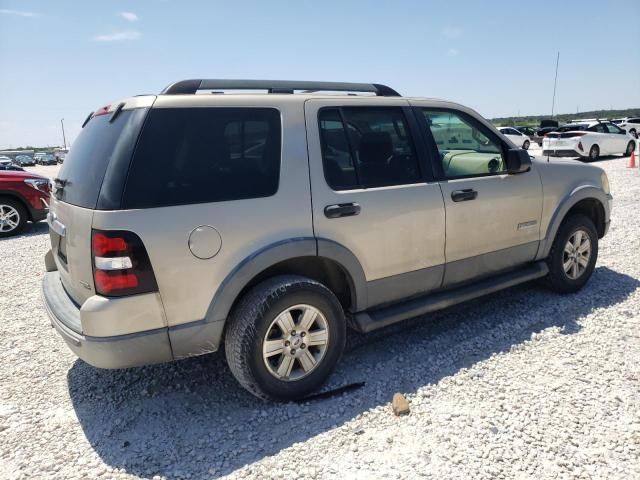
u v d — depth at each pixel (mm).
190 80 2959
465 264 3926
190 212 2713
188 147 2777
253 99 3031
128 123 2729
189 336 2787
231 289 2844
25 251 7652
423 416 2928
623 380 3219
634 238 6664
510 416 2885
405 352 3764
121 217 2559
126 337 2629
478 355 3656
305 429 2871
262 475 2504
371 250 3363
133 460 2664
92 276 2646
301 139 3127
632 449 2576
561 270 4605
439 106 3908
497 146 4207
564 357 3551
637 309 4336
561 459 2518
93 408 3189
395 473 2465
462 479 2402
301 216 3053
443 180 3744
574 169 4664
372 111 3504
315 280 3336
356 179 3334
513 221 4164
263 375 2980
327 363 3223
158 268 2637
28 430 2961
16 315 4840
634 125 29328
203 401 3225
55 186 3418
